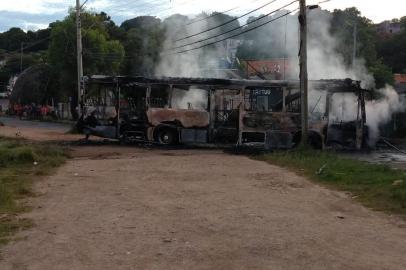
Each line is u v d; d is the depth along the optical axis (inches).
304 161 613.0
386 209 350.3
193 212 335.3
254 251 241.9
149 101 869.8
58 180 478.9
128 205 358.0
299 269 214.5
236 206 358.0
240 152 765.3
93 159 673.6
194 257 231.3
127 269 213.6
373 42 1625.2
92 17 1791.3
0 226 289.3
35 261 225.6
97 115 880.9
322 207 359.3
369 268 217.2
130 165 601.9
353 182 462.6
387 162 689.6
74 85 1791.3
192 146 876.6
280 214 332.5
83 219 311.9
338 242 261.6
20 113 2210.9
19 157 601.3
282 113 836.6
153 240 261.6
